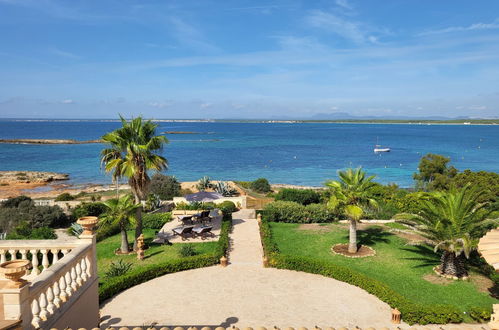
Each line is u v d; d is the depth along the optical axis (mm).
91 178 68688
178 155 104875
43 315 7672
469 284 16000
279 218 28625
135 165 20141
